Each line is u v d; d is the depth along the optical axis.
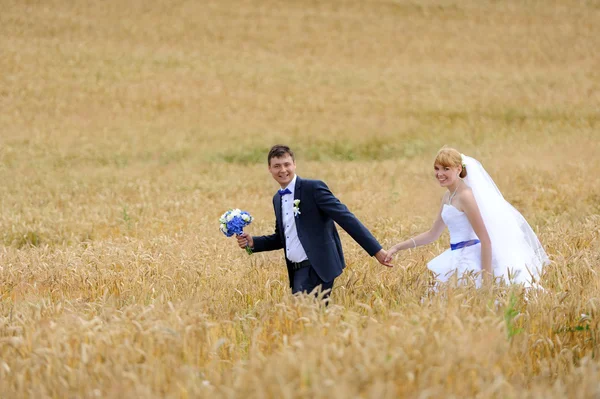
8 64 112.25
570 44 135.50
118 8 149.25
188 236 30.03
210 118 96.56
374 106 102.56
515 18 152.62
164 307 16.12
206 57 125.94
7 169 63.62
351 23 149.25
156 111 98.69
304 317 13.84
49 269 22.98
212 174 61.03
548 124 88.69
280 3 161.75
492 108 98.94
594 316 14.59
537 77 115.50
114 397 10.73
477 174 19.12
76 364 12.33
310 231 17.12
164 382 11.67
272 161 17.44
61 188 52.38
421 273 19.69
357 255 23.98
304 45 135.75
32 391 11.24
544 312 15.04
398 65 125.62
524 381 12.27
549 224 31.86
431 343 11.98
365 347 11.50
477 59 128.75
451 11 157.38
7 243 33.72
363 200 42.09
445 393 10.61
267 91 110.06
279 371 10.68
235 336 14.83
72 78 109.25
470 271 17.34
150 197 46.53
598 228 25.73
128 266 23.03
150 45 130.25
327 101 105.50
